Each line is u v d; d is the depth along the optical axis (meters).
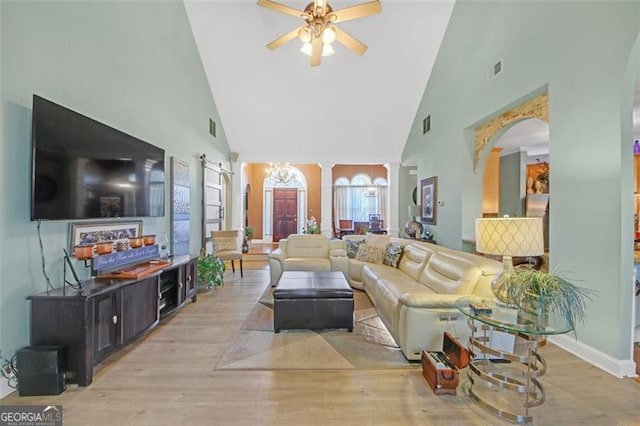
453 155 5.11
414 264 4.09
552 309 2.08
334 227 11.55
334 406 2.07
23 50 2.27
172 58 4.64
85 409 2.03
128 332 2.77
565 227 2.91
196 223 5.62
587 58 2.68
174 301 3.80
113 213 3.12
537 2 3.22
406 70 6.07
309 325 3.34
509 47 3.67
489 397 2.18
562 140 2.94
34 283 2.38
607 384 2.33
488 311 2.20
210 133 6.40
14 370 2.18
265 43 5.61
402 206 8.66
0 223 2.12
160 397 2.16
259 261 7.77
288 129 7.41
